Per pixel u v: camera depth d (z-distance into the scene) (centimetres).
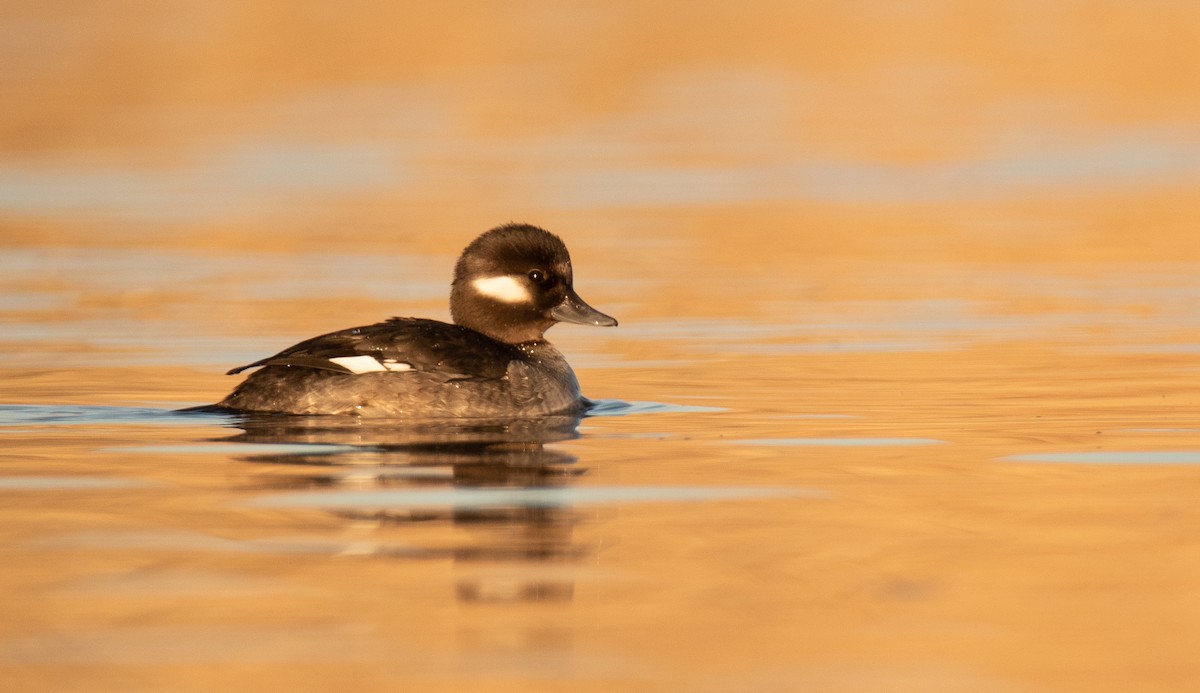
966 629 767
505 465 1120
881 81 4856
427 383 1309
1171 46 5228
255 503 997
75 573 844
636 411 1385
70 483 1057
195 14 6106
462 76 5003
